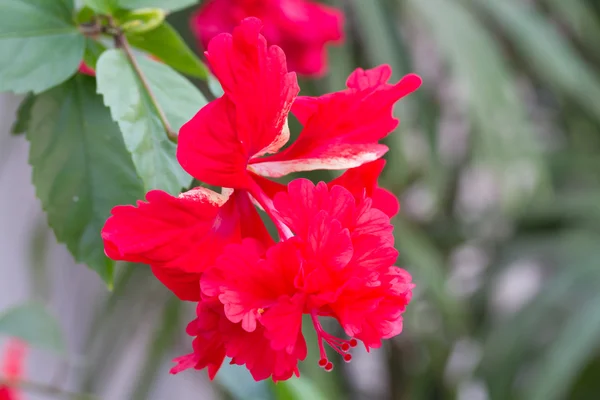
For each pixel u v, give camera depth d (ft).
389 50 3.62
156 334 3.84
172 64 1.72
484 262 5.20
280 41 2.26
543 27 4.29
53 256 4.09
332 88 3.39
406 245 4.02
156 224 1.45
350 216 1.47
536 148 3.86
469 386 5.08
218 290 1.43
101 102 1.67
